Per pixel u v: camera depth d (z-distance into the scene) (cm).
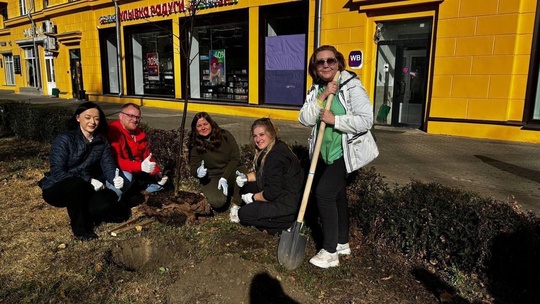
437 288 288
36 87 2380
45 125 770
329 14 998
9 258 336
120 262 346
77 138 368
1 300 278
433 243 309
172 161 532
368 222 346
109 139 416
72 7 1800
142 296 286
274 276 302
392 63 953
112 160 395
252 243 352
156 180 479
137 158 448
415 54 920
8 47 2614
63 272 314
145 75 1605
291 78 1125
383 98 981
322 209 307
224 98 1325
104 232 383
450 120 852
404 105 958
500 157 659
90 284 298
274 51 1148
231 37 1263
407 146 748
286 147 367
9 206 456
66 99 1964
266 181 364
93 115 364
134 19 1548
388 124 985
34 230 391
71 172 367
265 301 278
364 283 297
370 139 302
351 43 973
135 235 371
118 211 423
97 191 378
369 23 944
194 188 497
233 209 405
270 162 357
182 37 1357
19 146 773
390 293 285
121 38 1625
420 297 280
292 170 362
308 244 355
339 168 306
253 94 1205
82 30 1811
